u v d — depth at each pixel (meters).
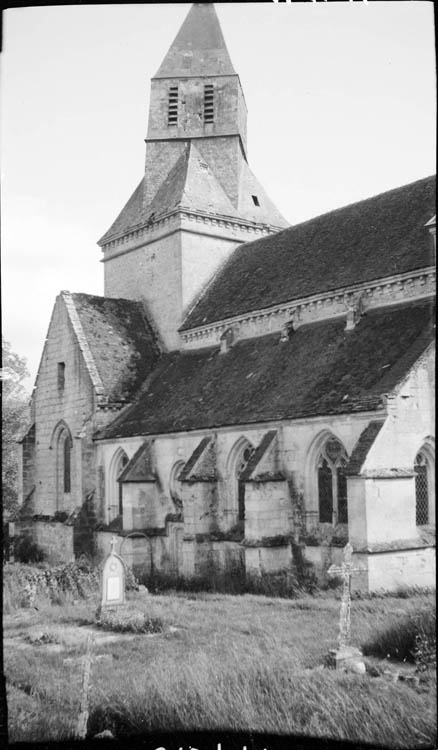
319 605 20.61
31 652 16.77
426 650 13.38
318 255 33.81
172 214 42.00
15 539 41.75
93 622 20.30
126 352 40.72
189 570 28.89
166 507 32.78
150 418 34.81
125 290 46.12
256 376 30.78
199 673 13.38
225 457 29.42
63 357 40.88
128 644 17.19
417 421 23.16
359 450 22.17
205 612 21.11
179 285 41.38
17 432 54.56
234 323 35.59
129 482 32.81
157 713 11.58
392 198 33.00
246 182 46.16
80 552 36.06
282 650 15.12
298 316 31.98
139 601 23.66
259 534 25.45
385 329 26.78
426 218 29.28
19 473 44.47
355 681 12.48
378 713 10.81
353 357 26.59
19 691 13.40
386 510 22.06
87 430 37.38
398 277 27.28
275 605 21.70
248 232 44.41
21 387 55.09
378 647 14.66
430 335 24.30
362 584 21.44
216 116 45.72
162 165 45.78
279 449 26.58
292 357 30.00
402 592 21.17
